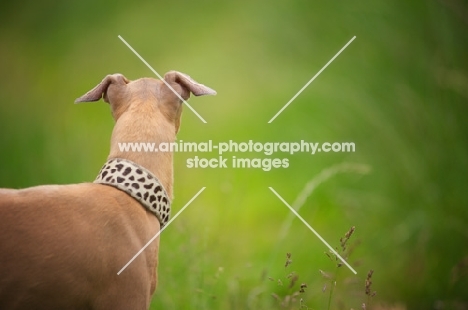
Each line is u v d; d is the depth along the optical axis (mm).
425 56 9586
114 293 4383
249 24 13094
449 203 8422
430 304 7586
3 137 10531
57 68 13695
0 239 4082
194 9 14211
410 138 9102
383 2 10180
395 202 8875
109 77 5270
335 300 7035
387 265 8156
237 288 6793
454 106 8898
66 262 4176
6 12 14750
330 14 11258
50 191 4379
